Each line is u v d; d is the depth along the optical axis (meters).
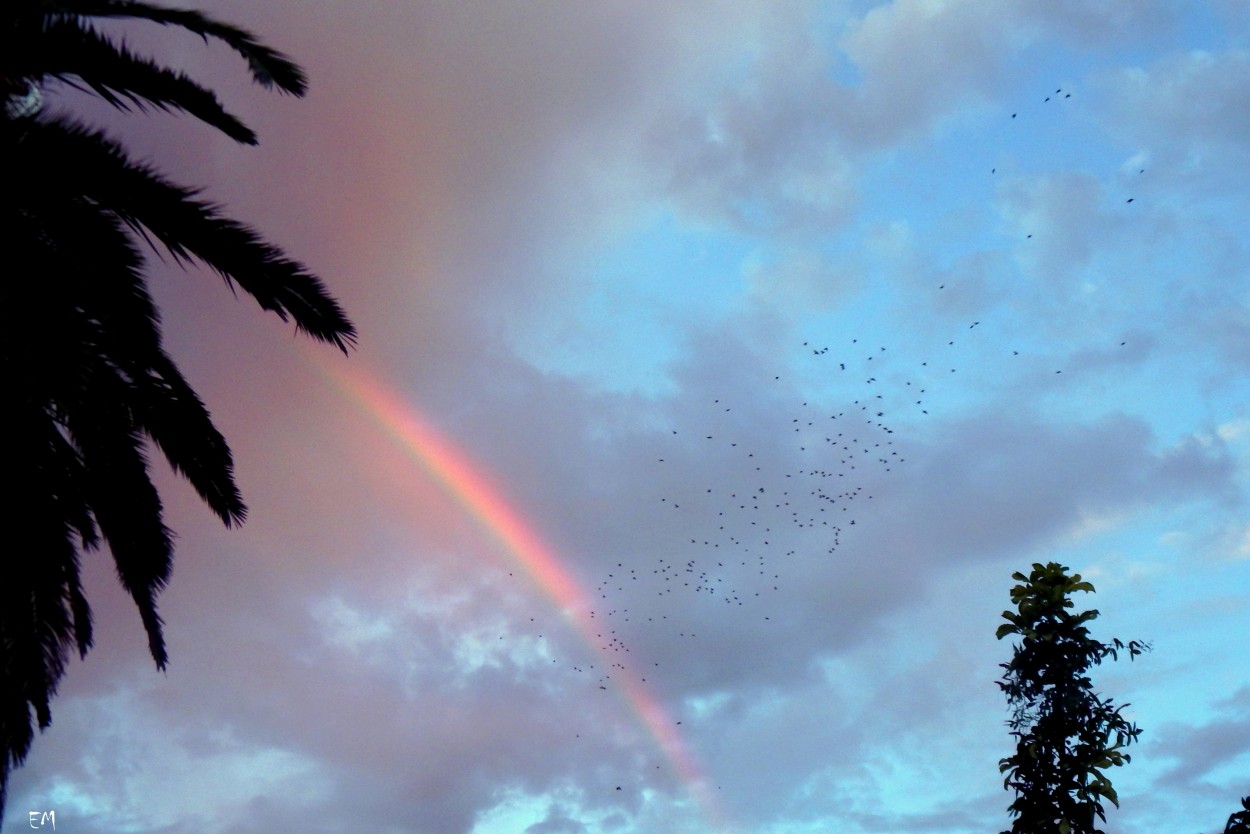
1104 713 35.25
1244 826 35.31
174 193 17.08
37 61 15.76
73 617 20.06
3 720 17.50
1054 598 36.31
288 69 16.78
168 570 19.75
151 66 16.53
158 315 18.34
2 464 16.91
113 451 18.66
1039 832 34.47
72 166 16.11
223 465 19.58
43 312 16.05
